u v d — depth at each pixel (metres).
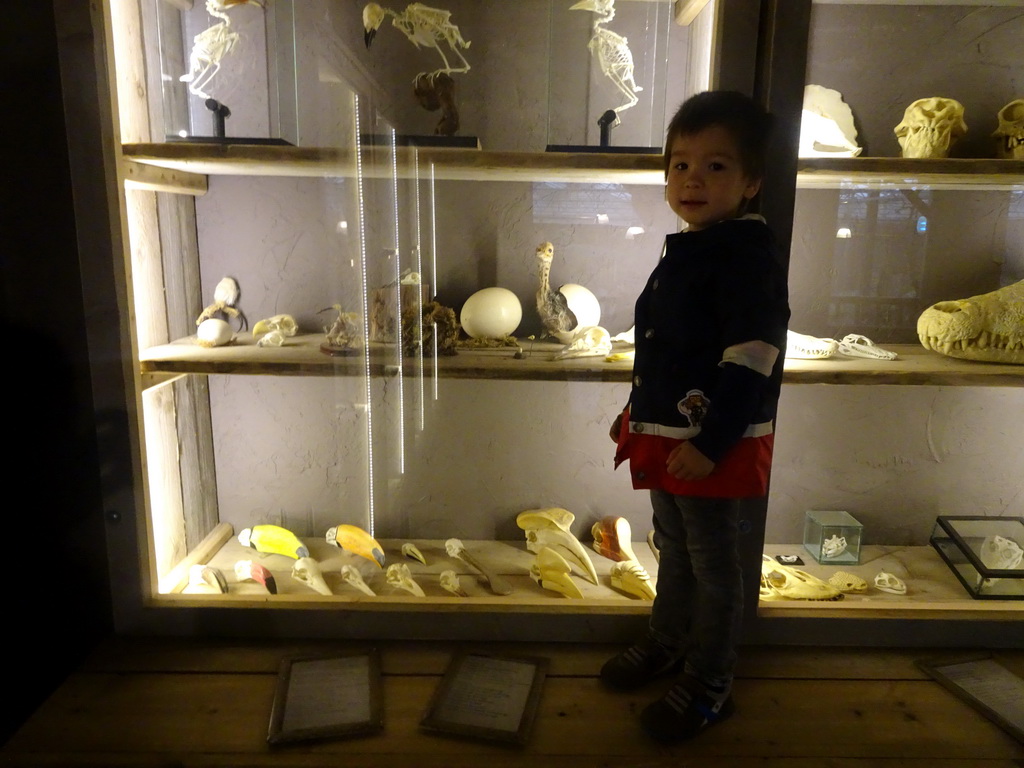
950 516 1.71
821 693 1.29
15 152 1.23
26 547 1.39
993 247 1.51
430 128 1.50
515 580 1.54
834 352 1.46
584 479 1.71
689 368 1.06
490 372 1.42
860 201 1.49
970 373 1.35
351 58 1.47
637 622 1.40
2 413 1.33
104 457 1.33
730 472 1.06
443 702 1.23
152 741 1.15
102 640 1.41
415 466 1.71
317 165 1.41
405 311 1.50
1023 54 1.44
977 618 1.41
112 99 1.23
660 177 1.38
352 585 1.52
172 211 1.53
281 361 1.42
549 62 1.47
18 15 1.19
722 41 1.16
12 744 1.14
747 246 1.02
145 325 1.44
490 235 1.53
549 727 1.19
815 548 1.67
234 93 1.50
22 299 1.28
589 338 1.46
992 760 1.14
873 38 1.42
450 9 1.46
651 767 1.11
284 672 1.30
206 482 1.72
